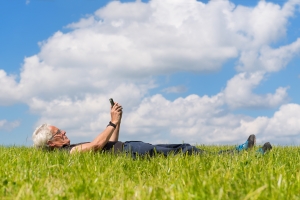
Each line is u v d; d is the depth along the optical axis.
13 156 5.76
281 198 2.96
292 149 7.55
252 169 4.20
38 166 4.80
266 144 6.37
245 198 2.80
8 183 3.86
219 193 2.94
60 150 6.24
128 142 6.43
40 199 3.26
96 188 3.56
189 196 3.10
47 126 6.39
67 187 3.73
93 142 6.11
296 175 3.78
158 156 5.68
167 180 4.00
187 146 6.29
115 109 6.39
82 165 4.79
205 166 4.47
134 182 4.07
